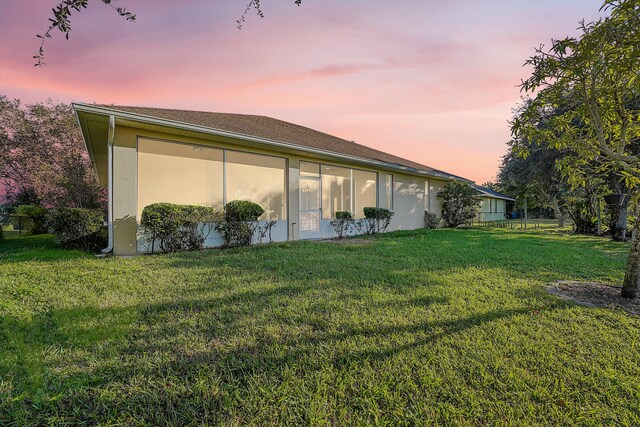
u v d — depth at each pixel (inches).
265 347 99.2
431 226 610.5
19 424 66.1
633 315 127.3
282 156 379.2
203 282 173.0
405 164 573.0
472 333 109.7
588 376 84.6
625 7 124.1
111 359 91.1
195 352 96.1
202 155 325.7
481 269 211.3
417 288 163.8
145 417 69.2
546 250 303.7
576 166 175.0
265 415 69.9
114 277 181.0
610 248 325.1
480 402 74.2
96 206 677.3
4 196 689.6
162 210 271.1
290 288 161.9
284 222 383.6
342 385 80.0
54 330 109.7
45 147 661.9
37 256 243.6
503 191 818.2
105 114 241.1
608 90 143.9
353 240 391.5
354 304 138.6
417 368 87.9
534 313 128.9
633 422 68.3
